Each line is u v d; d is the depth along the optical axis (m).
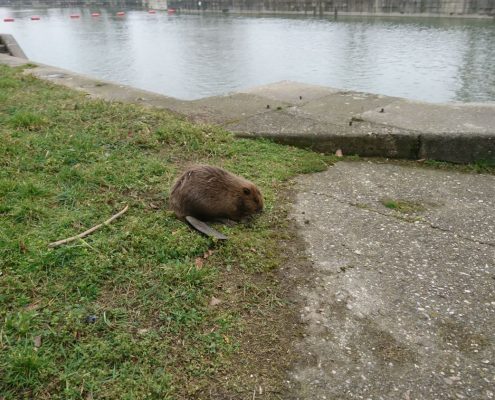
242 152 3.23
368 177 3.01
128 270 1.91
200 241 2.10
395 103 4.02
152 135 3.27
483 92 7.96
